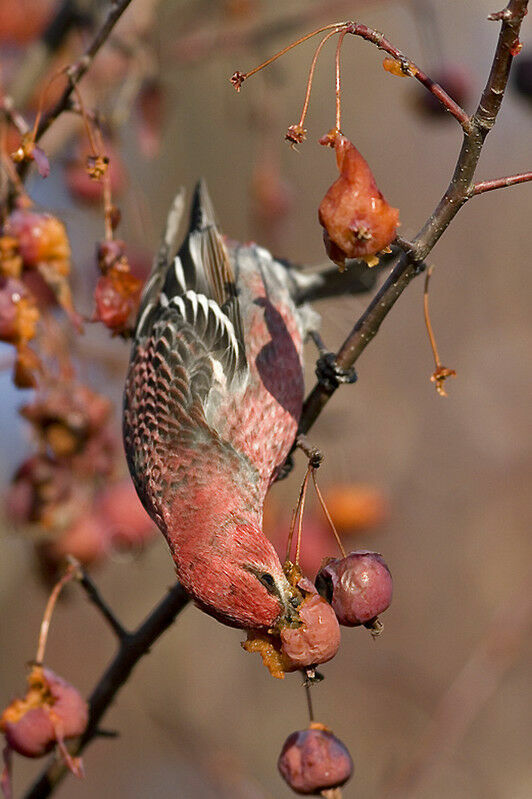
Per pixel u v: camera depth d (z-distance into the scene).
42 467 8.41
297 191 15.35
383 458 14.67
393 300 6.77
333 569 5.86
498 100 5.53
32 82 9.85
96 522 8.72
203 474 7.22
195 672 14.02
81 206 9.59
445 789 13.79
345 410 12.17
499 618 12.36
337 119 5.59
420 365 15.35
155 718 13.30
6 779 6.65
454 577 15.04
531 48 9.84
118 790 13.98
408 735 14.39
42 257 6.97
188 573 6.71
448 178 15.86
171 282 8.36
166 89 10.88
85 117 7.22
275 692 14.39
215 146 14.94
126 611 14.23
